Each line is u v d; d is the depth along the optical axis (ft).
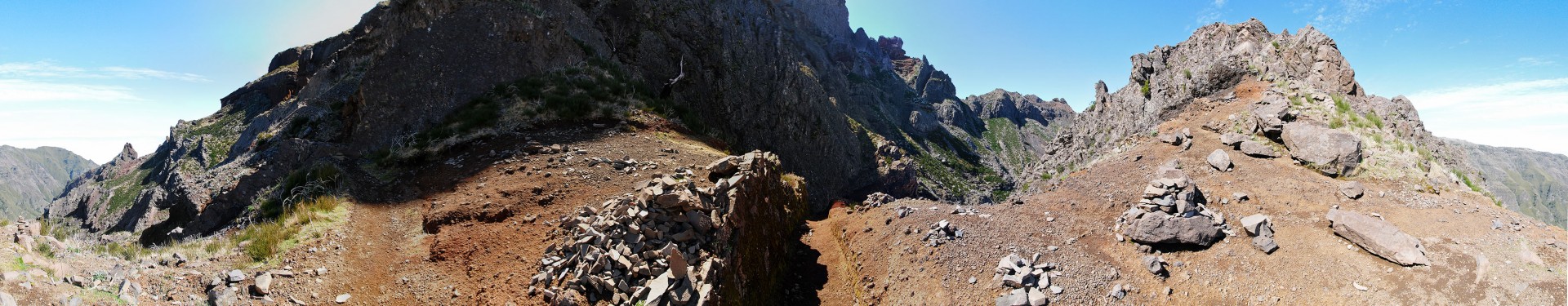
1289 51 94.38
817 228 67.51
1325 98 74.69
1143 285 45.16
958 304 43.55
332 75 127.13
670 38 142.51
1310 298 41.14
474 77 84.74
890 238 55.21
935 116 561.43
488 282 36.60
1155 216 51.31
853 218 65.46
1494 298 36.65
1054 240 52.75
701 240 38.29
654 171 55.83
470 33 88.48
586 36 114.32
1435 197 53.11
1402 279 40.60
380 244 43.32
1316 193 55.88
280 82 213.25
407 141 69.46
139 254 36.91
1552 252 39.75
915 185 299.17
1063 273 45.88
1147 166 69.82
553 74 90.74
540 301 33.91
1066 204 63.10
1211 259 47.67
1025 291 42.80
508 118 74.08
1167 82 104.73
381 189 55.83
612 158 59.93
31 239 31.89
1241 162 65.67
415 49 82.23
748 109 155.22
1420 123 72.28
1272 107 72.54
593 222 40.11
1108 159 80.12
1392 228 44.14
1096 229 55.01
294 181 53.36
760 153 55.31
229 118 214.07
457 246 41.60
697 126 93.50
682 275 33.91
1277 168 62.75
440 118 77.66
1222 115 78.84
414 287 37.04
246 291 33.81
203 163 173.17
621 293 33.37
